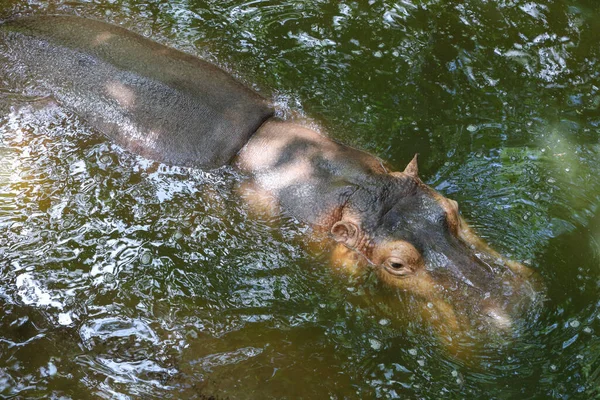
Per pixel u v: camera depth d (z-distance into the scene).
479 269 6.23
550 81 7.03
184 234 6.47
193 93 6.70
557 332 6.16
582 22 7.27
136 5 7.36
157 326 6.24
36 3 7.31
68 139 6.71
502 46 7.17
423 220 6.31
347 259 6.38
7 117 6.77
